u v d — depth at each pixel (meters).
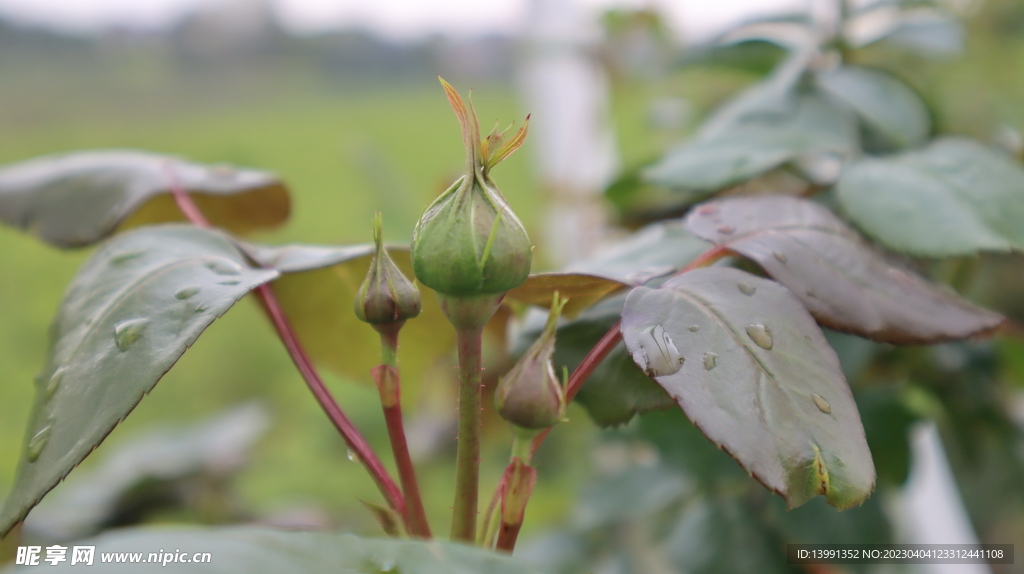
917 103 0.27
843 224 0.19
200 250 0.18
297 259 0.19
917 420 0.26
